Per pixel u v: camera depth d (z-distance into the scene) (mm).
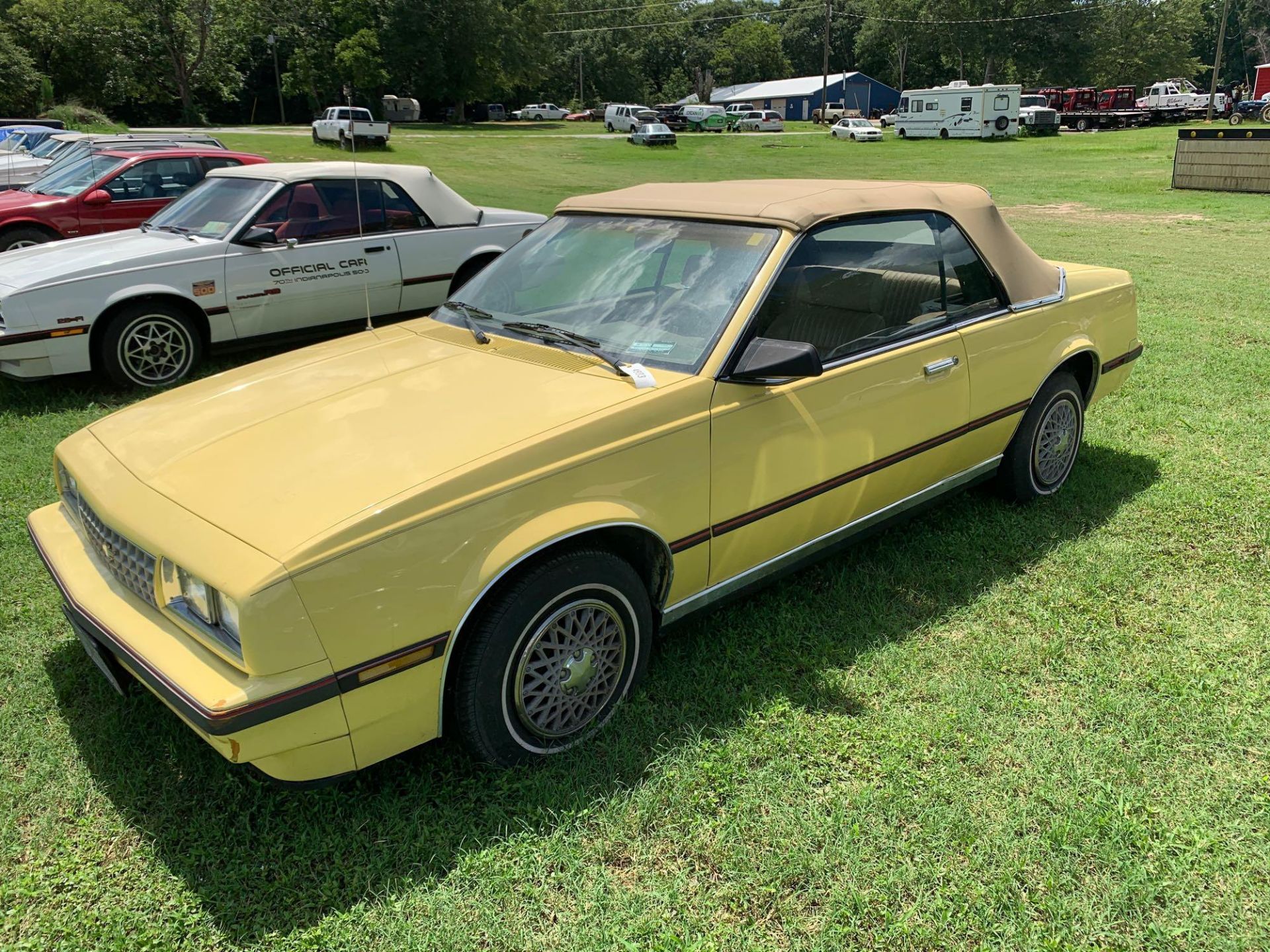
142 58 51844
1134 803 2650
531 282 3682
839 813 2600
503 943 2246
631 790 2719
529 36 71938
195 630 2377
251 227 7113
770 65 107938
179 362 6988
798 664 3338
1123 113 53781
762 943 2234
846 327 3475
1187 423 5754
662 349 3117
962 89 49250
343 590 2289
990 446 4219
